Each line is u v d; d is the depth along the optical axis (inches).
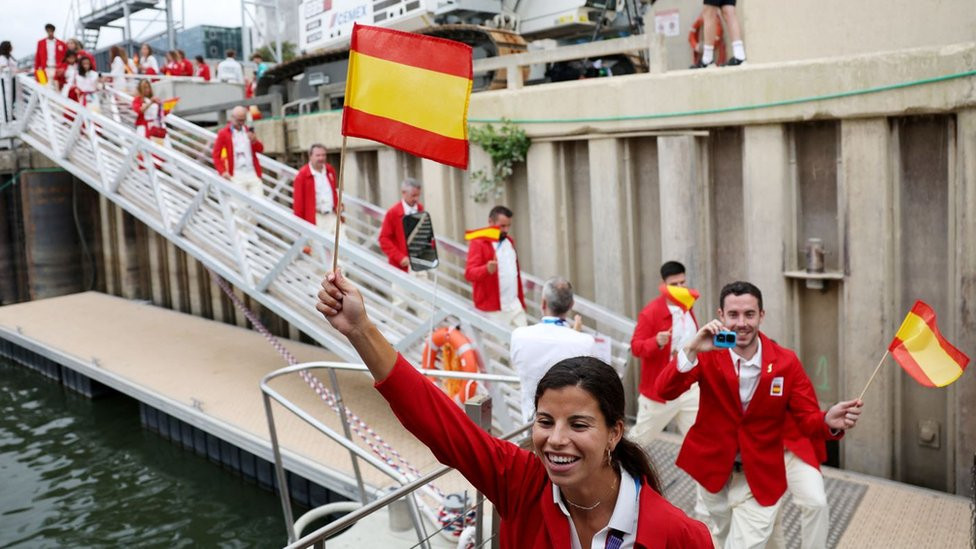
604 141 318.3
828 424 155.4
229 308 519.8
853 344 266.4
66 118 481.7
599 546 76.1
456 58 105.4
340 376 374.6
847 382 268.7
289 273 341.1
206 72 712.4
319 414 325.4
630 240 322.3
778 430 162.1
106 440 394.6
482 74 404.5
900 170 260.5
